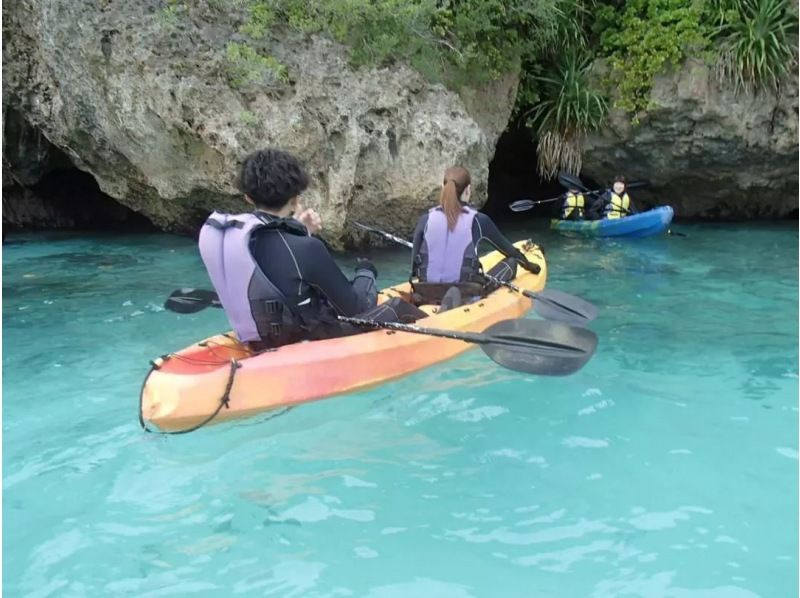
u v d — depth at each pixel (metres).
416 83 7.53
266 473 3.18
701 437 3.49
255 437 3.48
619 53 9.28
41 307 5.75
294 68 7.12
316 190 7.30
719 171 9.69
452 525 2.78
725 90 8.92
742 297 6.02
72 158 8.55
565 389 4.07
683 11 8.87
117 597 2.38
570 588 2.40
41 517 2.83
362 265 4.35
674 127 9.20
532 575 2.47
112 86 7.21
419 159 7.49
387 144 7.39
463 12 8.07
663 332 5.10
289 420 3.56
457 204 4.78
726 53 8.81
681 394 4.01
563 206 9.66
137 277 6.74
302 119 7.06
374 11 7.11
